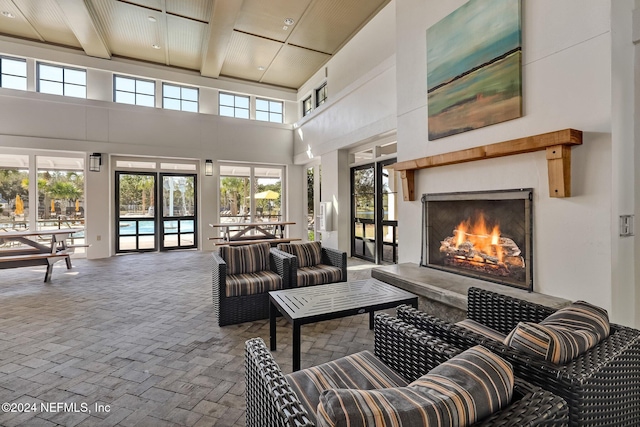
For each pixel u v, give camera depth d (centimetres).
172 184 821
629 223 241
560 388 111
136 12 562
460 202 345
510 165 291
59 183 699
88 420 180
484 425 84
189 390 209
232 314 319
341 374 145
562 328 132
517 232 289
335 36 637
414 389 90
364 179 648
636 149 243
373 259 625
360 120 591
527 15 272
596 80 232
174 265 627
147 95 775
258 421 127
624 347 129
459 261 347
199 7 547
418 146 392
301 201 935
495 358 103
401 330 156
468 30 318
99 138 712
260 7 546
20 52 644
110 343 276
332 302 252
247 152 869
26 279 510
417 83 393
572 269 248
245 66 780
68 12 539
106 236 729
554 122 256
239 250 366
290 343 279
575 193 245
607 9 226
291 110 927
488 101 300
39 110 658
